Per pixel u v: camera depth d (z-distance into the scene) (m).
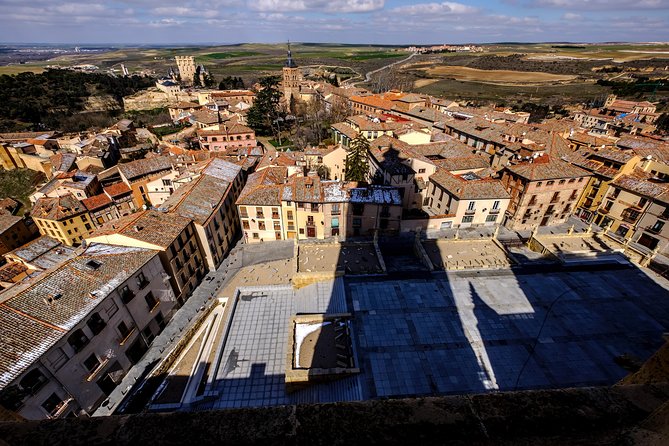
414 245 55.69
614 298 43.59
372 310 41.22
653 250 54.69
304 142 116.19
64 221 68.81
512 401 4.88
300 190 59.16
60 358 29.78
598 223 65.50
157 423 4.69
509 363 34.66
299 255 52.56
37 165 106.19
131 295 38.09
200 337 42.41
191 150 107.44
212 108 151.38
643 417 4.61
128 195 80.56
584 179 62.06
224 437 4.50
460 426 4.54
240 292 46.38
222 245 58.66
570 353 35.88
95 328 33.41
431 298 43.16
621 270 48.94
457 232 62.62
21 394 26.72
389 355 35.31
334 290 44.78
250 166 81.06
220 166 70.31
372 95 150.62
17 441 4.52
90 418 4.81
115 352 35.75
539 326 39.19
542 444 4.38
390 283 45.97
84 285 34.62
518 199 62.41
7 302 30.03
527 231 63.41
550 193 61.69
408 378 32.91
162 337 42.84
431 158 78.06
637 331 38.81
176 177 80.00
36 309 30.73
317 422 4.66
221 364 36.41
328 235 62.00
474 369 33.97
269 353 37.47
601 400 4.87
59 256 57.59
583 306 42.22
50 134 123.31
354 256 52.38
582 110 146.38
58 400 29.94
